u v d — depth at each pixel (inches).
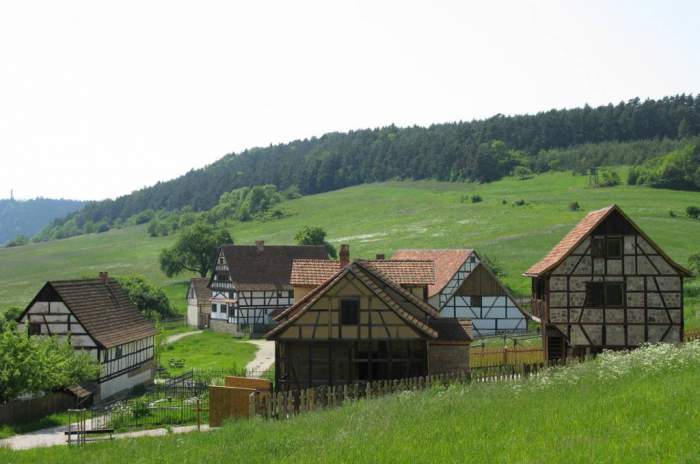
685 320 2169.0
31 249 7096.5
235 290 3169.3
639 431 574.9
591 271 1624.0
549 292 1635.1
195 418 1355.8
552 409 711.7
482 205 6028.5
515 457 540.1
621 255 1617.9
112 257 6107.3
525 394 832.3
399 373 1395.2
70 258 6195.9
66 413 1510.8
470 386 983.6
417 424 713.6
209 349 2664.9
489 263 3602.4
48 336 1727.4
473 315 2578.7
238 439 813.9
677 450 507.5
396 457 579.2
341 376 1392.7
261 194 7431.1
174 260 4382.4
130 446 897.5
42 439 1221.1
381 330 1359.5
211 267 4441.4
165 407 1448.1
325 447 651.5
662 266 1609.3
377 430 703.1
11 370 1380.4
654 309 1605.6
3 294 4603.8
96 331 1795.0
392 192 7549.2
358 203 7081.7
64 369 1536.7
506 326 2573.8
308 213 6909.5
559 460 514.6
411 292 1612.9
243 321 3157.0
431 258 2861.7
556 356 1665.8
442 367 1440.7
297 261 1612.9
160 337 2258.9
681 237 4126.5
